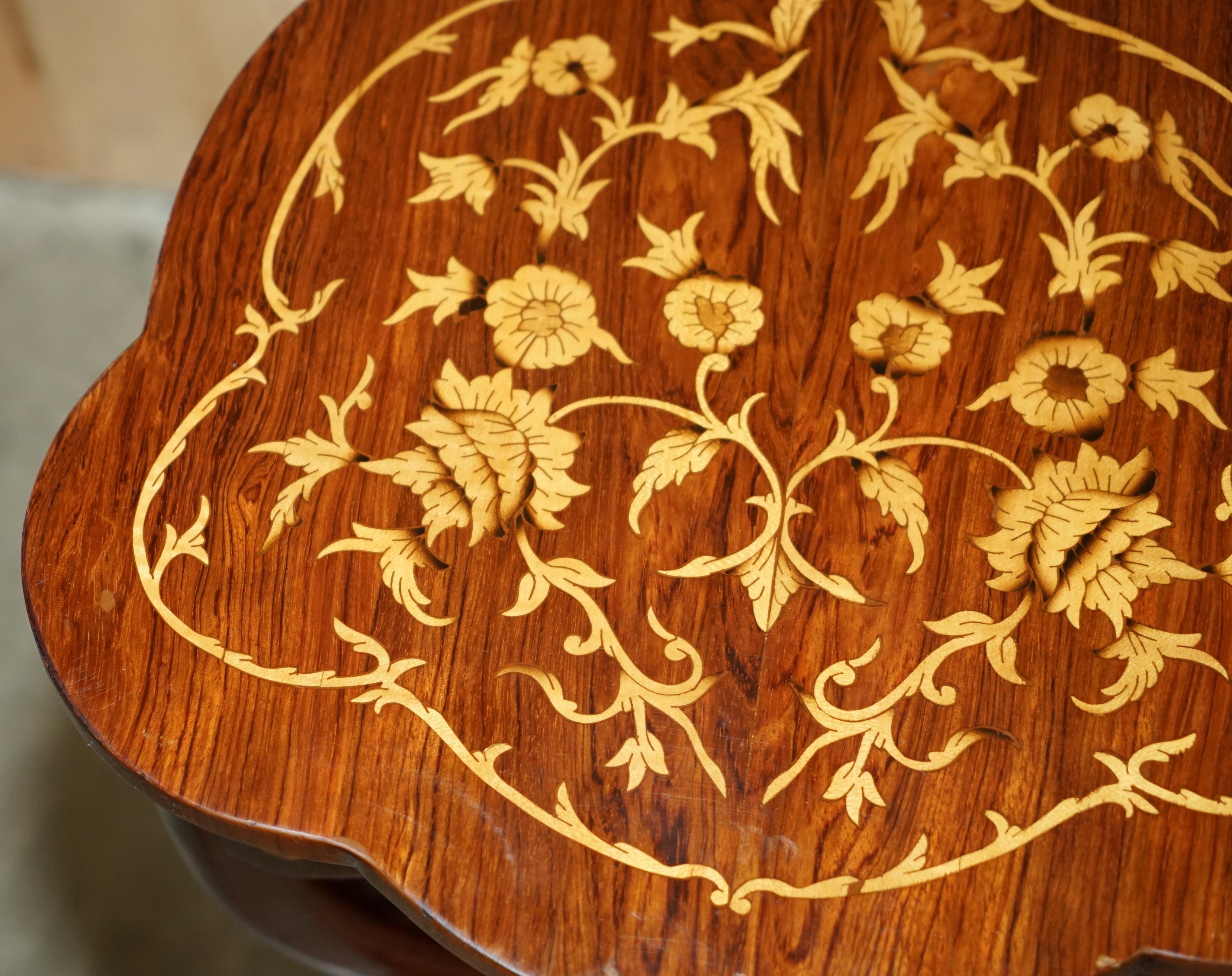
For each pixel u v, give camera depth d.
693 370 1.16
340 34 1.24
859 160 1.20
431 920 1.05
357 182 1.20
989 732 1.08
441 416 1.15
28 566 1.11
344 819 1.07
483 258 1.18
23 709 1.55
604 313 1.17
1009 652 1.10
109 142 1.76
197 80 1.71
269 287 1.18
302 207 1.20
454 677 1.10
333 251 1.19
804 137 1.21
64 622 1.10
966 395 1.15
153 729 1.08
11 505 1.62
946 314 1.17
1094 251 1.17
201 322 1.17
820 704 1.09
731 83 1.22
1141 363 1.15
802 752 1.08
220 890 1.23
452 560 1.12
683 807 1.07
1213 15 1.22
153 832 1.52
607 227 1.19
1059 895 1.05
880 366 1.15
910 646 1.10
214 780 1.08
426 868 1.06
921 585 1.11
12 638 1.57
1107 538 1.12
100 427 1.14
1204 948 1.04
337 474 1.14
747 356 1.16
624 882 1.06
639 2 1.24
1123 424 1.14
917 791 1.07
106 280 1.72
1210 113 1.20
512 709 1.09
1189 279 1.17
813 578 1.11
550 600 1.11
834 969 1.04
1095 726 1.08
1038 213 1.18
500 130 1.21
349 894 1.26
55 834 1.52
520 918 1.05
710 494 1.13
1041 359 1.15
